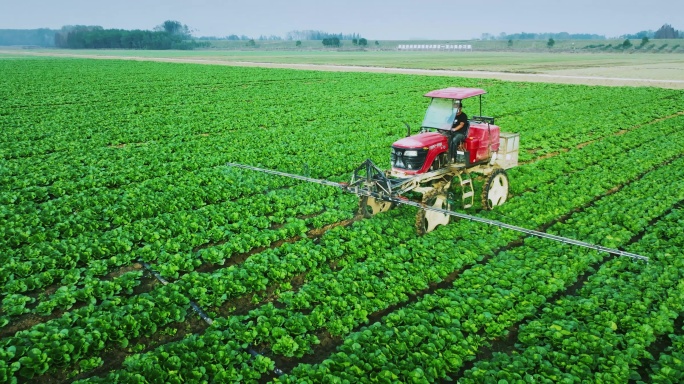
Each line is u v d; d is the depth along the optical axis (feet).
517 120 89.97
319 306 28.71
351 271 32.68
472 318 27.76
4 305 29.37
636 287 30.22
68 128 84.64
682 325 27.61
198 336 26.58
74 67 237.86
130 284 31.45
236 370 23.84
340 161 61.21
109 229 41.50
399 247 35.99
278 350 25.40
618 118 91.45
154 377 22.97
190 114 100.83
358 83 161.07
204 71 214.48
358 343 25.26
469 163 43.39
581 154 63.87
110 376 22.86
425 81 166.09
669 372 23.16
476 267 33.12
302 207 45.03
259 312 28.19
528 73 205.16
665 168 56.29
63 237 39.32
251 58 378.73
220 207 45.01
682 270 31.91
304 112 101.81
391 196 37.04
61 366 24.53
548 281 31.14
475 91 43.60
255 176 54.70
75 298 29.91
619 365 23.56
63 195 49.55
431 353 24.72
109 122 90.43
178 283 31.48
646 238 37.63
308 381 22.68
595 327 26.50
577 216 42.42
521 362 23.90
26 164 59.88
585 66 257.96
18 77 180.04
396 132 82.17
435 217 39.45
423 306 28.89
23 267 33.06
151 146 71.00
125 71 213.46
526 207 44.11
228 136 77.51
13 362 24.08
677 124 82.69
